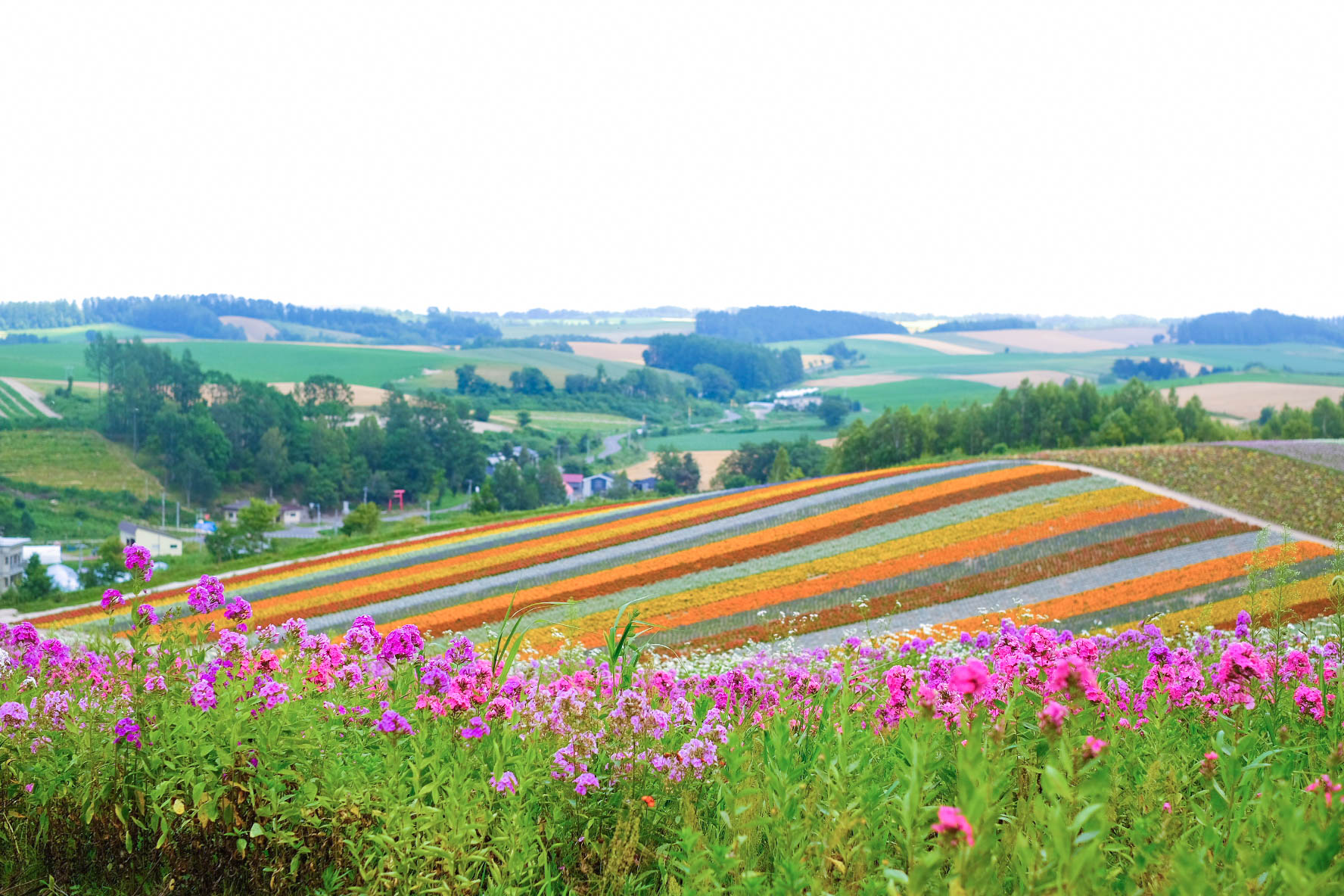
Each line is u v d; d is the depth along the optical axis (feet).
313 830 14.48
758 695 19.89
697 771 15.35
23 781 15.72
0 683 18.81
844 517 113.70
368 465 465.47
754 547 104.27
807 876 11.05
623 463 571.28
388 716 15.29
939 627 68.69
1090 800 11.05
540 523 138.62
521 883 12.90
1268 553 62.44
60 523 386.52
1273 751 13.83
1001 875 11.30
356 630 20.66
